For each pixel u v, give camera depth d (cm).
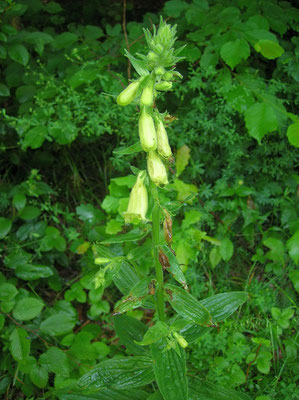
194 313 31
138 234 31
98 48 57
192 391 37
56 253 55
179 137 55
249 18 53
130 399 37
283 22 55
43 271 50
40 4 63
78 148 63
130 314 50
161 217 31
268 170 57
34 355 47
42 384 42
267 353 43
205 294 52
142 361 35
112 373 35
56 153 64
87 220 55
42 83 55
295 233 49
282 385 40
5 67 62
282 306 51
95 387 34
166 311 51
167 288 32
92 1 77
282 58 56
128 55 27
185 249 49
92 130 53
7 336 45
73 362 44
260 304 48
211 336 45
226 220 55
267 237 55
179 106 56
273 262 53
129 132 55
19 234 53
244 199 55
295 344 46
